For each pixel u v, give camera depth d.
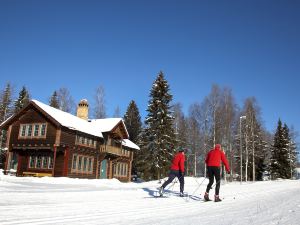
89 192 12.55
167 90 44.81
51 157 37.66
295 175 78.19
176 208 8.48
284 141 62.59
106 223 5.75
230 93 49.88
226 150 49.88
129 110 70.75
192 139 58.56
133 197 11.35
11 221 5.62
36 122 37.91
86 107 46.47
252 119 52.41
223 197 12.48
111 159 45.25
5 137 57.31
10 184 16.94
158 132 42.78
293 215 6.95
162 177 41.97
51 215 6.50
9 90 58.56
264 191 16.56
